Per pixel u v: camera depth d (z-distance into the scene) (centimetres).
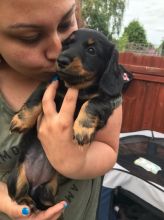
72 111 27
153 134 69
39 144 29
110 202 54
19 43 26
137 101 92
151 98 90
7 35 26
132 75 91
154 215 52
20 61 27
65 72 26
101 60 27
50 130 27
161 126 90
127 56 113
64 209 30
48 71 28
